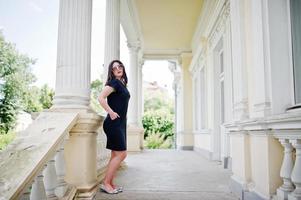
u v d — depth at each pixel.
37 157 1.98
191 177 4.42
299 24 2.64
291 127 2.11
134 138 9.20
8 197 1.62
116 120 3.22
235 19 3.54
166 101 34.94
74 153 2.87
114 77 3.35
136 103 9.34
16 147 2.12
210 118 7.20
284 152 2.39
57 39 3.08
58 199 2.41
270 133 2.50
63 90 2.98
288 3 2.75
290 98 2.65
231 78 5.16
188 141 11.32
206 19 7.70
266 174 2.51
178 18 8.64
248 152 3.01
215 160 6.71
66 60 3.01
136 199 3.02
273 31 2.73
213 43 6.84
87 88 3.09
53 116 2.71
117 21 5.27
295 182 2.13
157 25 9.23
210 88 7.20
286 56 2.71
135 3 7.62
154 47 11.69
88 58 3.13
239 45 3.39
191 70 11.25
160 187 3.64
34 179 1.90
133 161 6.75
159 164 6.13
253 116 2.98
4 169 1.86
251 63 3.15
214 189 3.54
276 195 2.41
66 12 3.08
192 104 11.48
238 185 3.12
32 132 2.39
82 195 2.82
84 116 2.83
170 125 18.28
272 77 2.67
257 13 2.88
